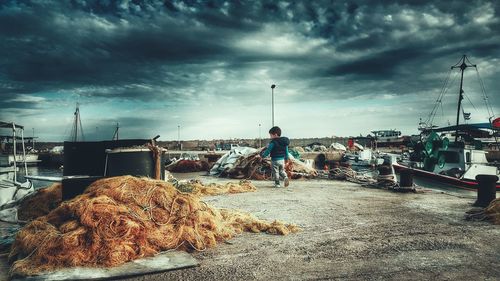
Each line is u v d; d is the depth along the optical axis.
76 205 4.47
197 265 4.05
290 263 4.17
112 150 6.50
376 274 3.83
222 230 5.24
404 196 9.41
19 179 27.19
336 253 4.53
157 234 4.47
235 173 15.72
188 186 9.49
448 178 13.56
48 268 3.74
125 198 4.75
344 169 15.38
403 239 5.15
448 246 4.81
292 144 73.38
